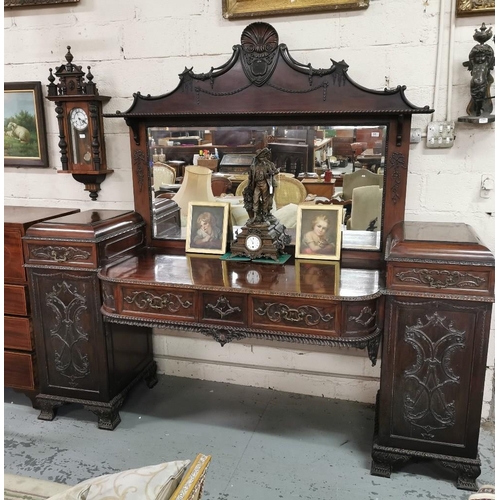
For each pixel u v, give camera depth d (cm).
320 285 172
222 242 212
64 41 231
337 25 198
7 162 251
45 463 189
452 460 173
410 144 200
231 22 209
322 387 234
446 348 165
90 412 226
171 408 227
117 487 79
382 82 199
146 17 218
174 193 223
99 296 198
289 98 198
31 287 206
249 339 238
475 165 196
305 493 172
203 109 208
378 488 174
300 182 206
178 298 179
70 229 196
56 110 228
